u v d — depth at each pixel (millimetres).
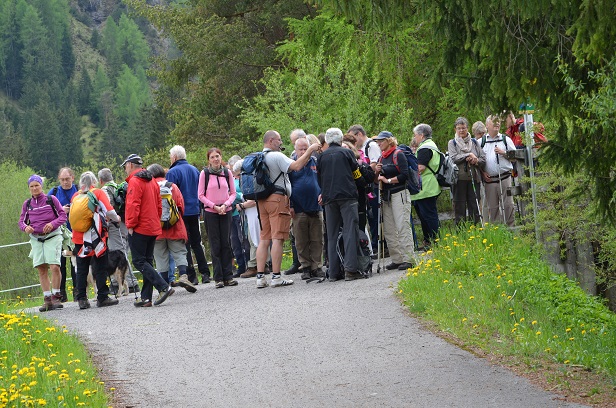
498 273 14242
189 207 18359
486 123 17781
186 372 9961
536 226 16047
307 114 26891
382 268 16547
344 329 11523
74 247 17094
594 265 16094
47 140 156500
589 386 8656
